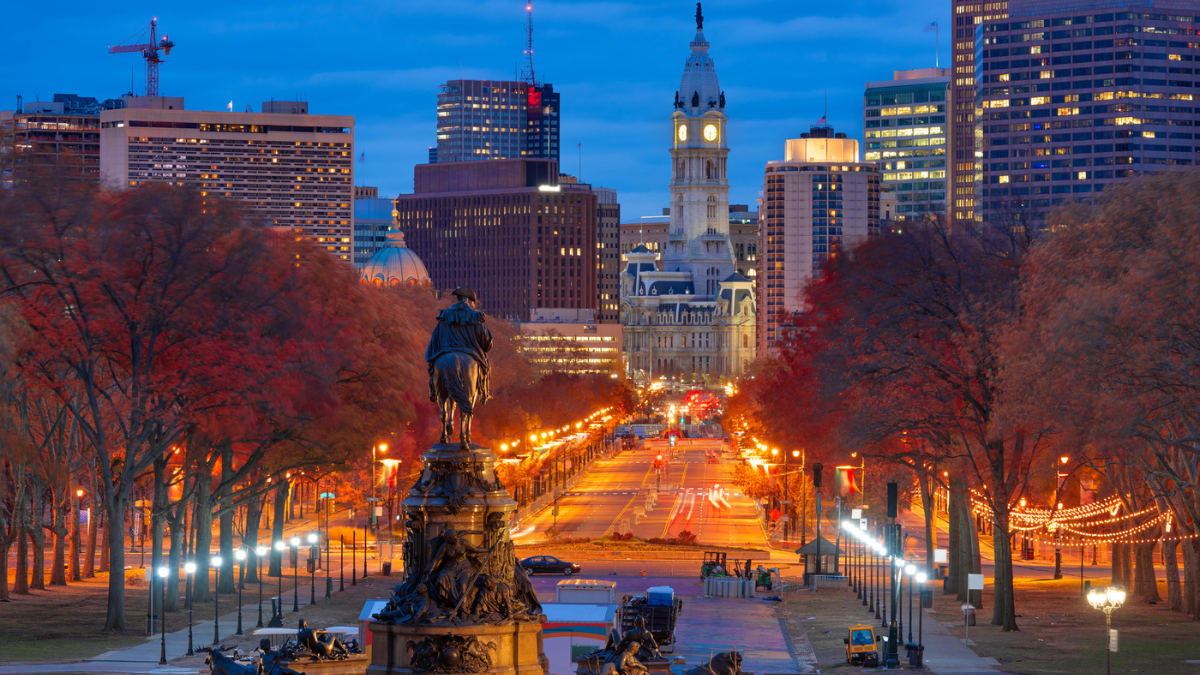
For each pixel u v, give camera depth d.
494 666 48.84
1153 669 98.88
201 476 150.62
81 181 134.25
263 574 181.25
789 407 190.38
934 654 111.12
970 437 145.12
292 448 161.50
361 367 158.00
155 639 116.88
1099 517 176.50
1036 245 124.19
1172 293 94.62
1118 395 102.25
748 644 123.56
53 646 111.69
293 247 157.50
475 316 51.56
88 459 167.50
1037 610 141.12
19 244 124.31
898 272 142.00
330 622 129.38
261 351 135.00
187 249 129.62
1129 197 108.06
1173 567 138.75
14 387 130.88
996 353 119.88
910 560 186.50
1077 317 99.12
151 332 129.50
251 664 80.19
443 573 49.03
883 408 138.00
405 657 48.88
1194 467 118.69
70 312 125.44
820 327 178.00
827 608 149.50
